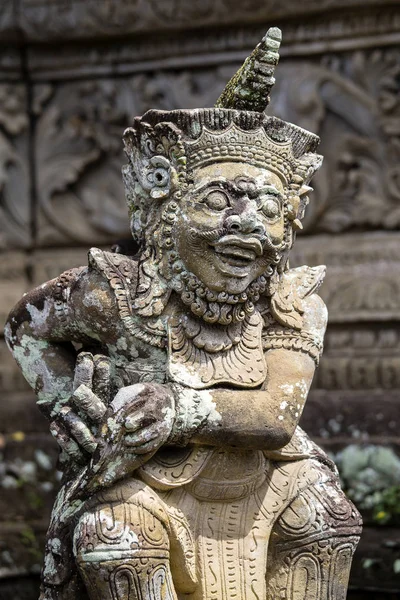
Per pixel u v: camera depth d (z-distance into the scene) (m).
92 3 6.90
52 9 6.97
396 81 6.59
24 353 3.80
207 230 3.48
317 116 6.69
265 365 3.65
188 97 6.90
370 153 6.65
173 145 3.56
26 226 7.17
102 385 3.59
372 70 6.63
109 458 3.40
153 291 3.59
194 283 3.56
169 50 6.93
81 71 7.11
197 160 3.54
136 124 3.69
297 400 3.60
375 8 6.52
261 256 3.59
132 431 3.39
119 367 3.66
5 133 7.16
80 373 3.57
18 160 7.17
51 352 3.79
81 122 7.14
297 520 3.67
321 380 6.45
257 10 6.65
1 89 7.14
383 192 6.63
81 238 7.15
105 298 3.60
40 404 3.77
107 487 3.45
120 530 3.38
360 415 6.10
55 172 7.14
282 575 3.69
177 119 3.55
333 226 6.70
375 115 6.63
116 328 3.61
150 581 3.40
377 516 5.25
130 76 7.06
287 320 3.75
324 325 3.84
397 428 6.00
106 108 7.08
